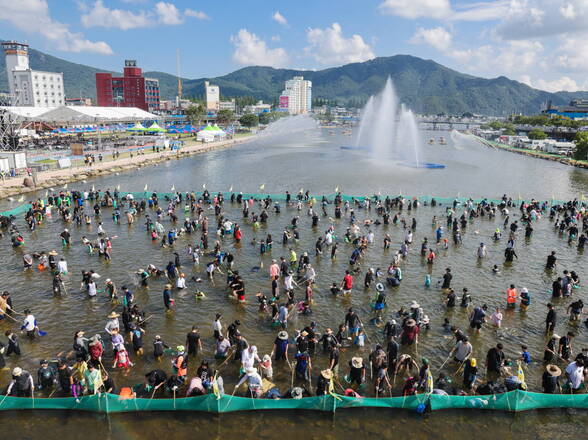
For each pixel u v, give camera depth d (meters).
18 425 17.06
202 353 22.50
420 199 64.25
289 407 17.91
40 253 35.84
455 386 20.17
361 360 19.97
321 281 32.78
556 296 30.62
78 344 21.19
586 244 43.44
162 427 17.05
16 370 18.28
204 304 28.48
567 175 97.38
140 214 53.25
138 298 29.20
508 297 28.70
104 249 36.50
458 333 21.70
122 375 20.55
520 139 170.88
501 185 83.12
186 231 45.19
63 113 107.12
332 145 171.12
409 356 21.03
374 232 46.66
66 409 17.83
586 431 17.34
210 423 17.30
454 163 117.06
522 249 42.06
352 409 18.16
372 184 80.81
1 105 100.94
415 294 30.64
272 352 21.92
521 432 17.20
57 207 54.41
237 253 38.91
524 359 21.77
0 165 72.62
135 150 119.06
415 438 16.77
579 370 19.38
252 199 59.81
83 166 87.25
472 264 37.38
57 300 28.67
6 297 26.19
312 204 59.56
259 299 27.55
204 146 142.00
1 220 44.66
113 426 17.08
